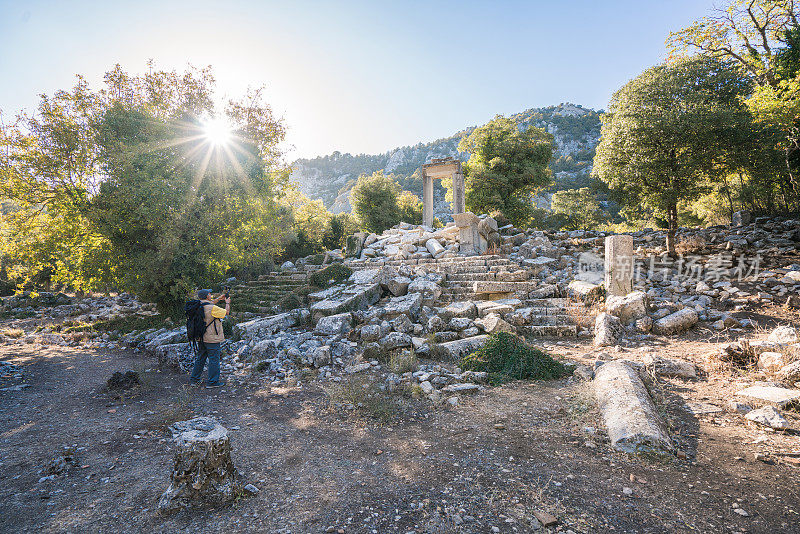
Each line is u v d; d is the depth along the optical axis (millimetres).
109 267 12508
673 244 13656
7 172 12234
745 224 17172
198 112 14516
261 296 13367
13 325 15492
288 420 4555
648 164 12633
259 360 7293
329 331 8383
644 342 7195
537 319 8750
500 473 3150
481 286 10305
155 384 6168
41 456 3639
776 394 4316
